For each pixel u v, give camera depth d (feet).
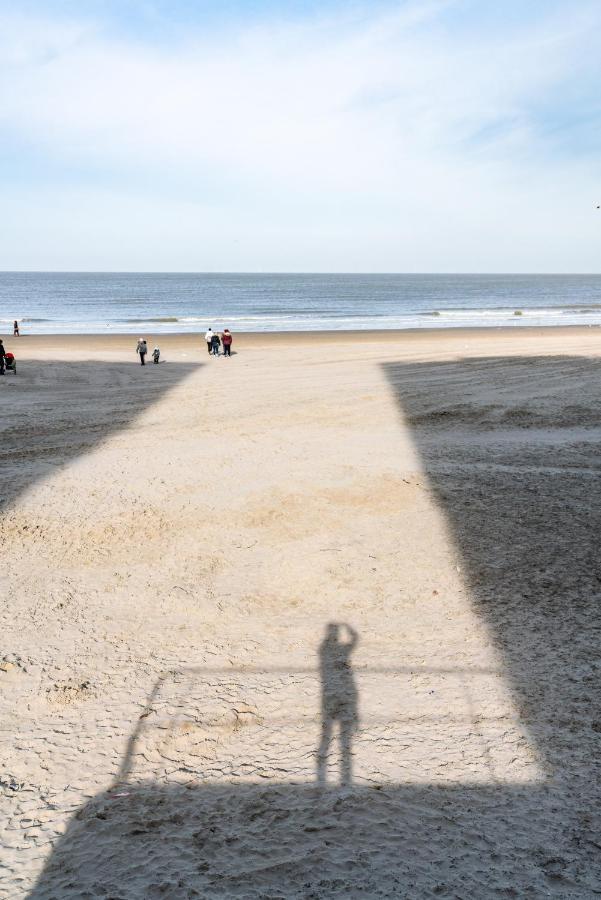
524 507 25.76
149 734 12.78
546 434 38.58
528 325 168.55
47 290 443.73
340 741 12.46
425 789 11.09
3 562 21.35
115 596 18.92
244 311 238.48
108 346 113.09
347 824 10.38
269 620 17.42
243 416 45.75
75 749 12.41
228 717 13.25
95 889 9.31
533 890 9.04
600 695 13.58
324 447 36.22
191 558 21.57
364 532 23.56
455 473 30.55
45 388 61.67
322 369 72.79
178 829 10.41
